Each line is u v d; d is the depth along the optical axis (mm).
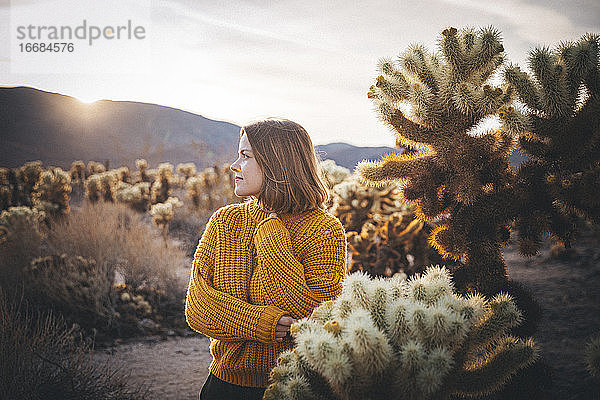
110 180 11984
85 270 5289
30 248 5656
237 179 1737
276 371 1248
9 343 3002
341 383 1108
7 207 9914
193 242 8180
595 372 1458
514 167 2303
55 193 8852
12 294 4625
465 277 2229
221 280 1671
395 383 1125
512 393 1979
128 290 5500
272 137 1674
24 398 2756
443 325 1140
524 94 2125
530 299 2211
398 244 4176
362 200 4945
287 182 1656
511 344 1350
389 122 2312
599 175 1998
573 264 5969
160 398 3426
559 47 2172
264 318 1544
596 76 2104
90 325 4711
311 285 1595
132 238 6195
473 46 2188
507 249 7215
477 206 2213
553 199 2180
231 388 1659
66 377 2969
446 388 1261
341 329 1169
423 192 2277
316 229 1665
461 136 2232
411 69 2264
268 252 1594
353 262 4273
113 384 3270
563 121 2102
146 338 4746
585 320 4070
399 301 1209
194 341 4758
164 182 12930
